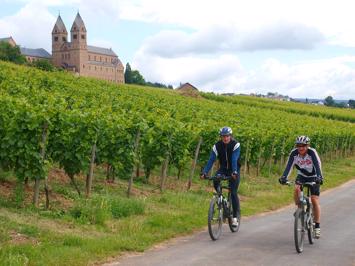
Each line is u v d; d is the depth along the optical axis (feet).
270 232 36.52
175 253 28.66
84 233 31.09
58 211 34.68
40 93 60.44
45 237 28.43
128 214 37.37
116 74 568.82
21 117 35.99
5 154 36.83
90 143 41.06
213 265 26.27
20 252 24.67
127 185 50.03
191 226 36.17
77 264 24.62
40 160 35.53
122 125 46.65
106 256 26.89
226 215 34.63
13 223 29.91
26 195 37.70
